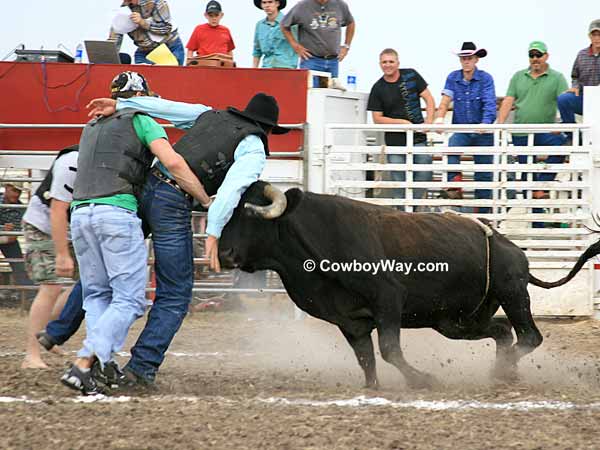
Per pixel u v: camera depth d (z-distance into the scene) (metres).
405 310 18.94
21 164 32.44
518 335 20.27
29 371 19.45
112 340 16.59
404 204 30.83
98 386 16.75
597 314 30.95
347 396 16.92
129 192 17.03
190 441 13.42
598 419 14.98
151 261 31.86
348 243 17.84
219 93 31.86
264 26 34.41
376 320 18.11
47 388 17.59
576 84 32.22
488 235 19.69
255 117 17.75
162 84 32.03
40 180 31.55
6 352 22.92
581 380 19.97
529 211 30.91
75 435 13.74
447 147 30.81
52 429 14.05
